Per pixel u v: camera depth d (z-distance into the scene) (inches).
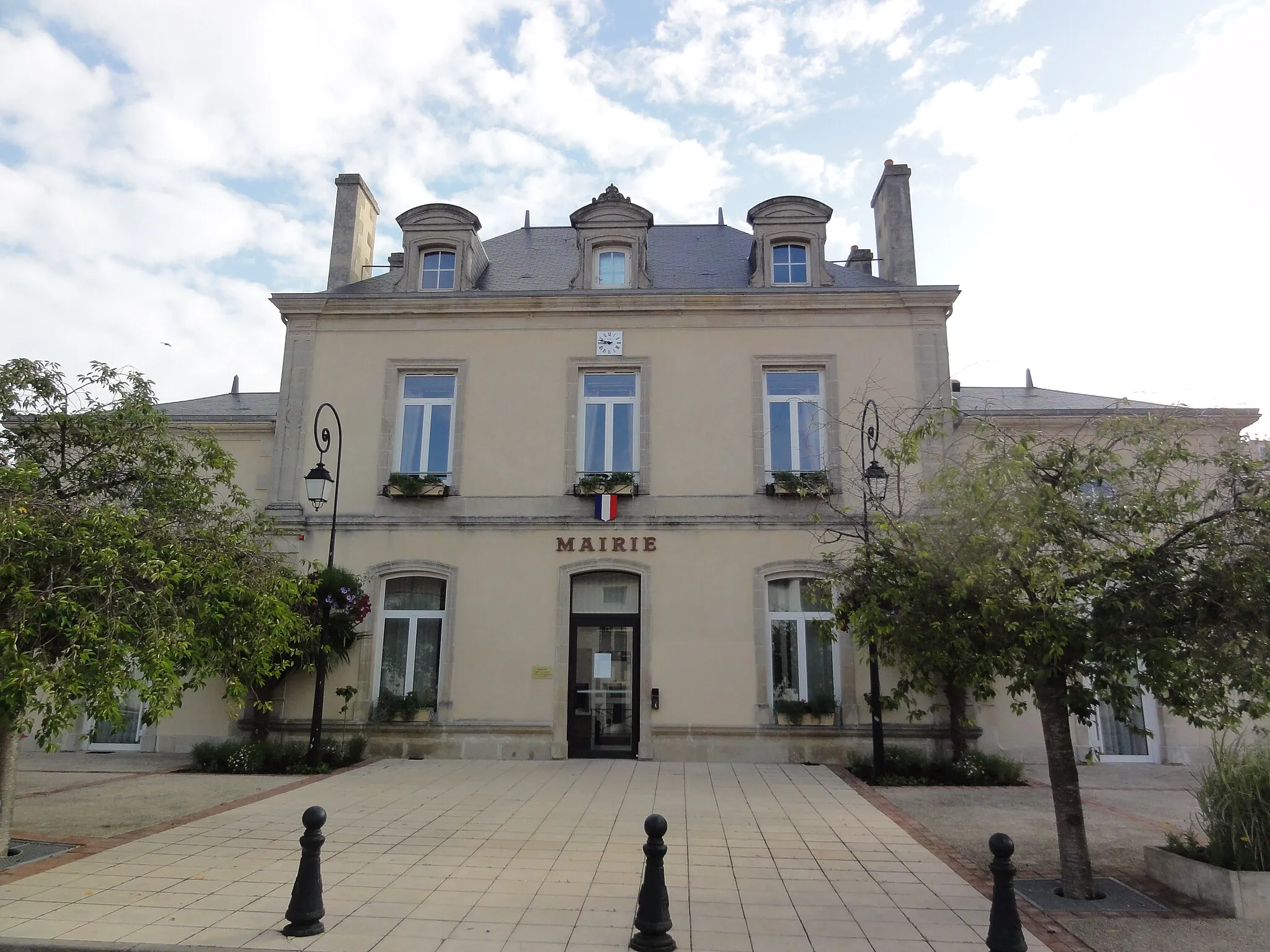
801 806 369.1
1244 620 220.8
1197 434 319.6
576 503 527.2
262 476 562.9
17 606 227.6
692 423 535.2
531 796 386.3
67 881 255.8
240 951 202.8
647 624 507.8
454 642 512.1
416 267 576.4
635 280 565.6
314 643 462.3
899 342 539.8
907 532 267.4
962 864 280.5
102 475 302.5
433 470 547.8
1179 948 207.9
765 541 514.6
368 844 301.3
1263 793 239.6
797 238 571.5
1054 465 251.0
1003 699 493.7
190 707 526.9
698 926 221.9
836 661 503.2
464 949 205.8
